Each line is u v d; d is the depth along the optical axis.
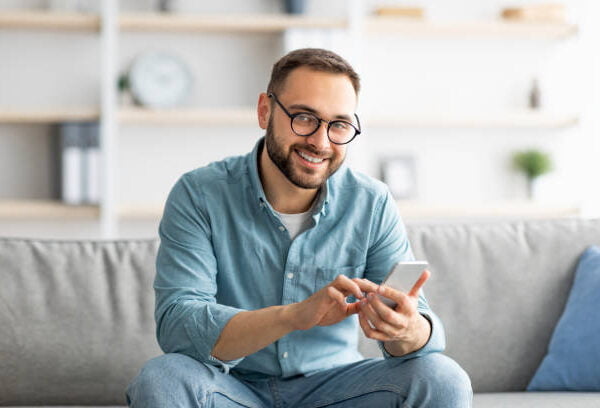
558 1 4.44
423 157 4.42
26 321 1.92
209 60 4.21
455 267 2.08
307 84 1.56
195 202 1.69
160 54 4.07
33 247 2.02
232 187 1.72
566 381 1.92
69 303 1.95
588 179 4.23
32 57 4.10
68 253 2.03
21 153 4.10
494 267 2.09
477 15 4.39
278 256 1.71
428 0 4.36
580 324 1.95
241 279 1.70
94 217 3.91
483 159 4.45
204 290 1.62
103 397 1.92
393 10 4.14
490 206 4.15
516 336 2.04
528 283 2.08
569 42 4.48
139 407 1.40
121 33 4.15
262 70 4.24
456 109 4.43
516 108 4.46
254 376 1.70
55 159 3.99
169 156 4.24
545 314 2.06
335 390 1.61
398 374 1.48
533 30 4.23
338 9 4.29
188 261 1.64
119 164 4.21
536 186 4.35
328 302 1.42
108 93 3.85
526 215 4.27
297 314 1.43
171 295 1.59
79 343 1.92
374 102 4.37
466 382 1.45
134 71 4.03
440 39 4.41
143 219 4.21
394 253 1.75
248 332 1.46
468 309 2.05
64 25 3.93
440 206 4.12
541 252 2.12
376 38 4.36
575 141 4.48
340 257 1.72
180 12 4.17
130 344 1.94
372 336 1.46
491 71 4.45
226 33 4.21
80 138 3.86
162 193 4.23
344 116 1.57
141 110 3.92
